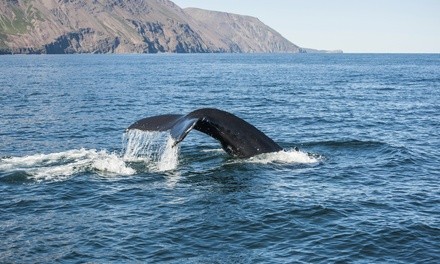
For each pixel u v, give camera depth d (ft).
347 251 32.94
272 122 94.32
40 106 121.29
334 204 41.86
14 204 42.42
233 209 40.63
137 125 51.03
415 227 36.81
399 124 92.12
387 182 49.19
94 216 39.52
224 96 150.30
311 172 52.16
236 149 55.67
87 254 32.60
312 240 34.71
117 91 164.66
